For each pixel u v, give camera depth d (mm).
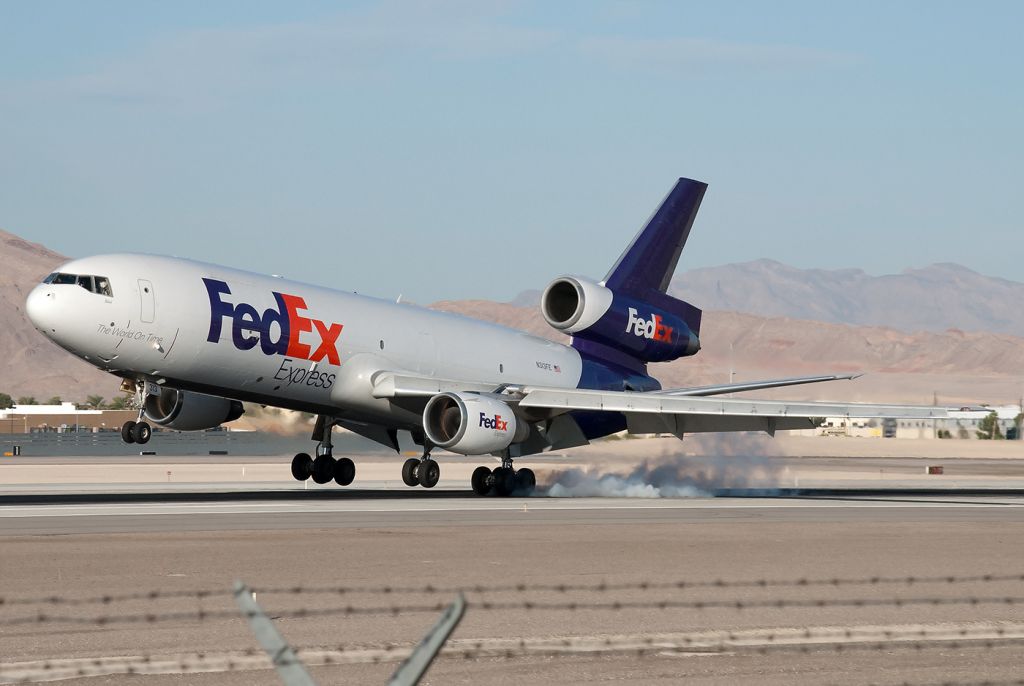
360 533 88812
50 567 67375
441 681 41156
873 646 47781
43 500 123875
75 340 116250
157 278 119812
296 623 51531
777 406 134750
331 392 134000
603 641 48094
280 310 127875
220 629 49625
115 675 41375
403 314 143250
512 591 60688
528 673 42375
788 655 45906
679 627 51469
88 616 52188
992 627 52344
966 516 114812
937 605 58062
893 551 81188
